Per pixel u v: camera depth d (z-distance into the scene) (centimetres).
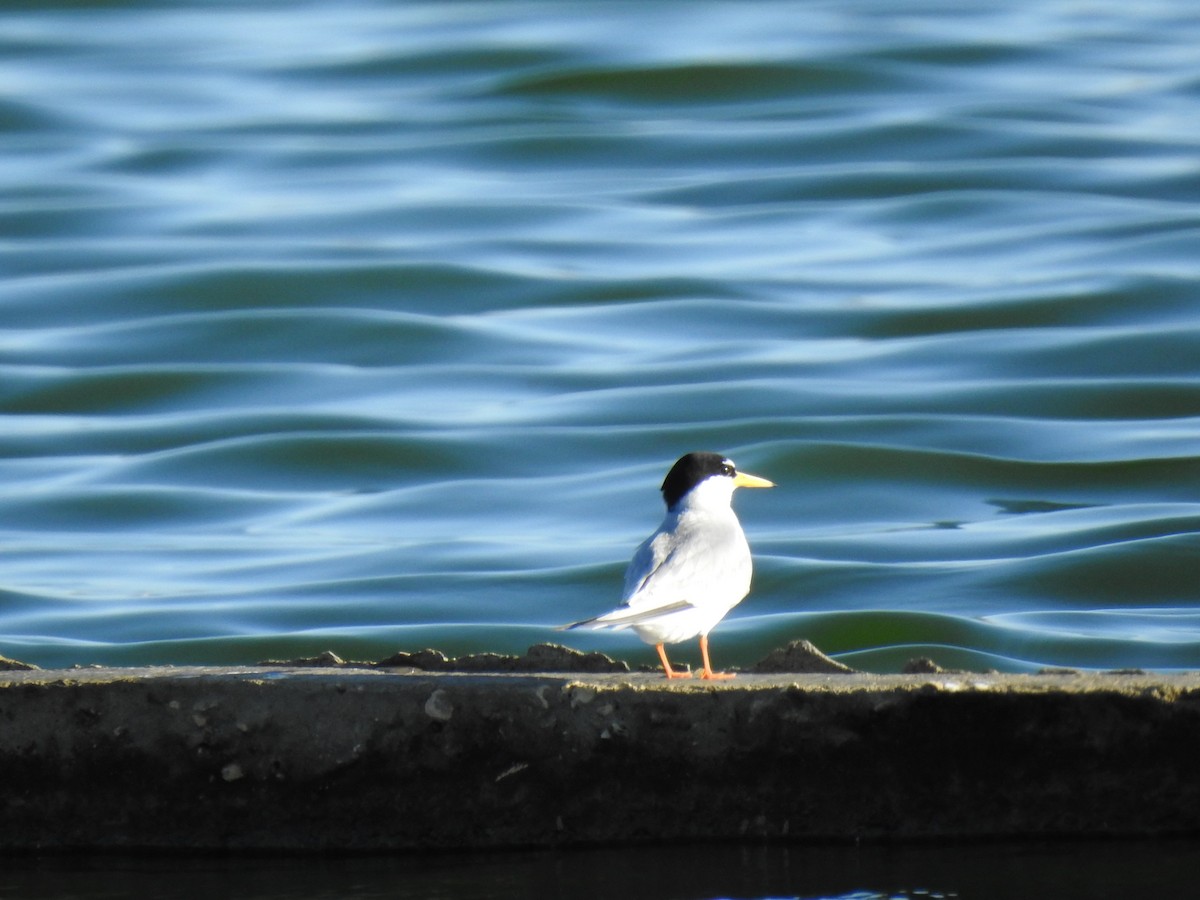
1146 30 4012
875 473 1845
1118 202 2817
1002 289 2434
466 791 800
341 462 1916
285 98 3538
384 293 2486
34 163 3106
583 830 802
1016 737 782
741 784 795
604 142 3175
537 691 794
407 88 3569
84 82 3622
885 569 1600
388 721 796
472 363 2238
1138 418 1998
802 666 868
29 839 819
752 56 3603
